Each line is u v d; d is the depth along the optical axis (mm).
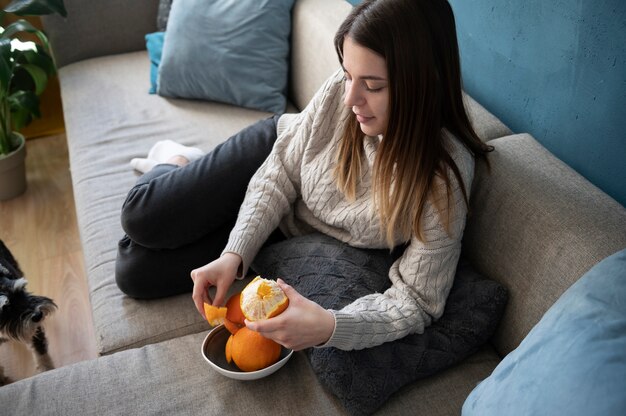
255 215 1231
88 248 1458
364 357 1023
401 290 1078
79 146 1819
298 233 1353
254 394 1049
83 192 1641
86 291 1907
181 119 1926
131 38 2379
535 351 822
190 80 1964
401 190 1049
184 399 1044
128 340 1207
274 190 1269
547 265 1014
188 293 1316
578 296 841
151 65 2139
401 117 1002
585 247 964
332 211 1217
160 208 1248
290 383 1070
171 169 1403
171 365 1112
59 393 1055
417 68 962
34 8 1993
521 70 1266
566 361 760
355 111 1048
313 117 1253
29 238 2117
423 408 1028
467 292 1105
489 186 1140
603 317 785
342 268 1149
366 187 1169
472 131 1103
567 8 1100
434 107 1004
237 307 1069
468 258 1201
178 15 1978
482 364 1112
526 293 1055
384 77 981
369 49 956
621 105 1040
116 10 2303
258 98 1931
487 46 1356
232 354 1060
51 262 2018
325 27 1733
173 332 1226
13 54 2092
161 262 1275
